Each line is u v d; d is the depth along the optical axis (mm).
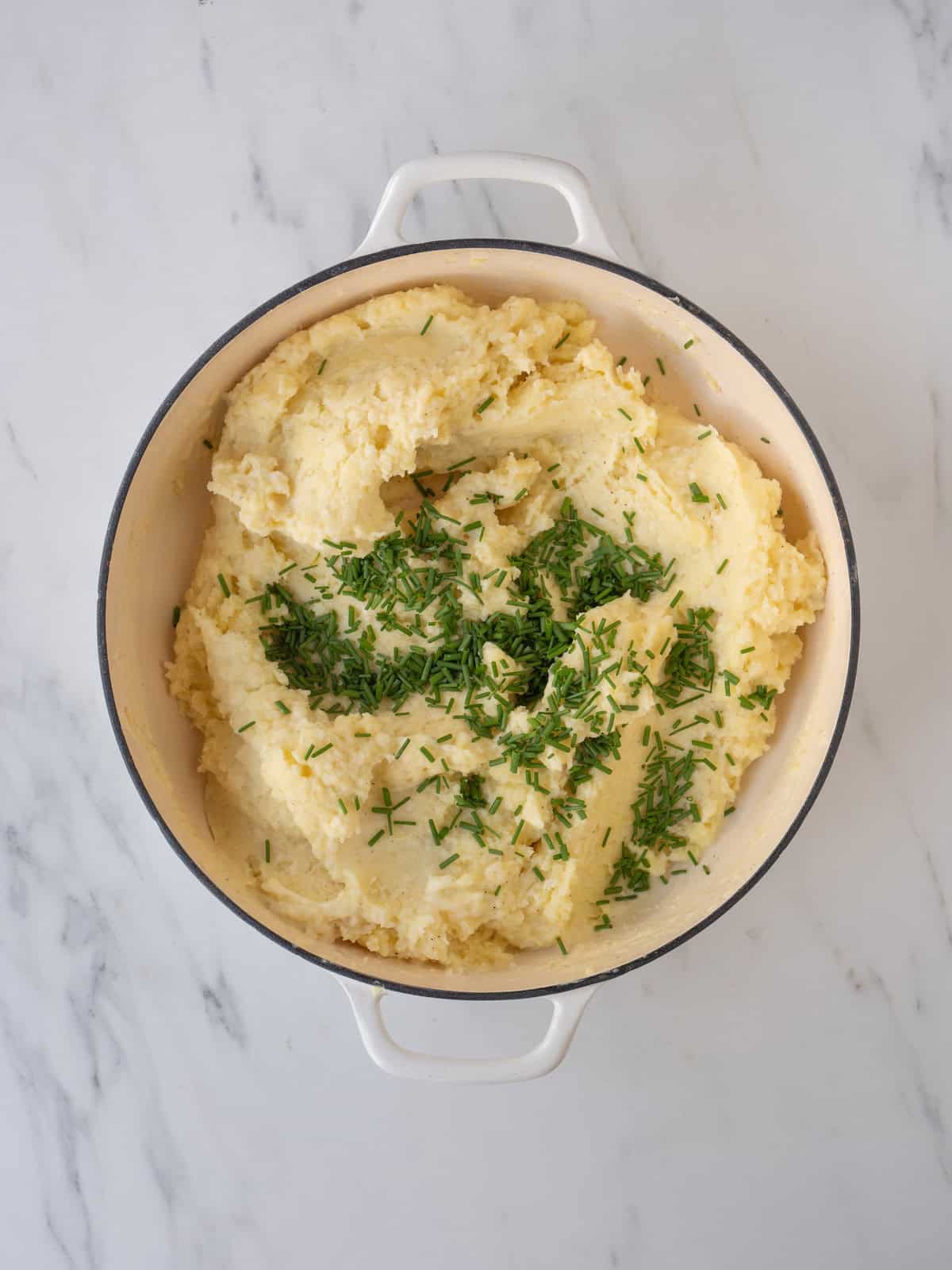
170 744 460
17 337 500
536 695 464
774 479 469
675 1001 521
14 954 510
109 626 421
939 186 505
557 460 467
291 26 500
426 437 433
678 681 460
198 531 472
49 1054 512
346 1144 516
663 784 465
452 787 455
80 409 500
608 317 465
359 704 457
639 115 503
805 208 506
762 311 506
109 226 500
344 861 441
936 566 511
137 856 511
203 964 512
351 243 500
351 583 449
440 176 418
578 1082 521
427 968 446
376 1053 427
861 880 518
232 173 500
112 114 500
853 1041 520
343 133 500
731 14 503
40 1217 512
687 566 460
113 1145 513
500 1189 518
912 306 507
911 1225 521
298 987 513
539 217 502
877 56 505
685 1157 521
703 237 504
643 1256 518
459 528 455
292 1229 515
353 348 448
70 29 499
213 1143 515
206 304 499
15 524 502
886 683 513
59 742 507
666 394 480
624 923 473
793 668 478
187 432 445
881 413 509
